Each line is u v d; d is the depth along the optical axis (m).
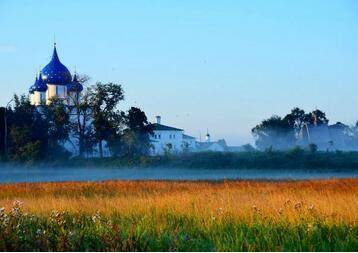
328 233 37.41
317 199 55.50
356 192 82.44
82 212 49.31
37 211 49.97
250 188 96.56
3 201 71.25
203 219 44.00
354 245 34.50
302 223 39.03
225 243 34.25
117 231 34.56
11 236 32.72
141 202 56.31
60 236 33.22
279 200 53.16
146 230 36.78
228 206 48.09
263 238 35.56
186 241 34.88
